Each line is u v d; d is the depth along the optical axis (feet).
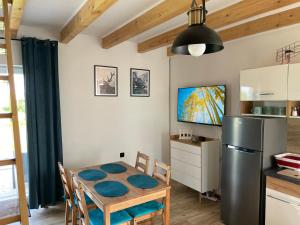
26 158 11.24
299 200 7.03
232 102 11.67
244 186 8.72
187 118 13.85
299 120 8.99
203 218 10.23
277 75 8.62
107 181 8.20
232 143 9.16
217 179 12.28
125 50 13.50
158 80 15.07
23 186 4.47
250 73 9.62
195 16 5.20
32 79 10.28
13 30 9.20
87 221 6.86
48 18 9.55
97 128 12.76
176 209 11.06
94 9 7.06
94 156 12.73
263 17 9.04
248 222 8.63
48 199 11.10
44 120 10.80
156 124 15.12
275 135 8.54
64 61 11.55
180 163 12.98
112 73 13.08
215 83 12.50
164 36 11.58
